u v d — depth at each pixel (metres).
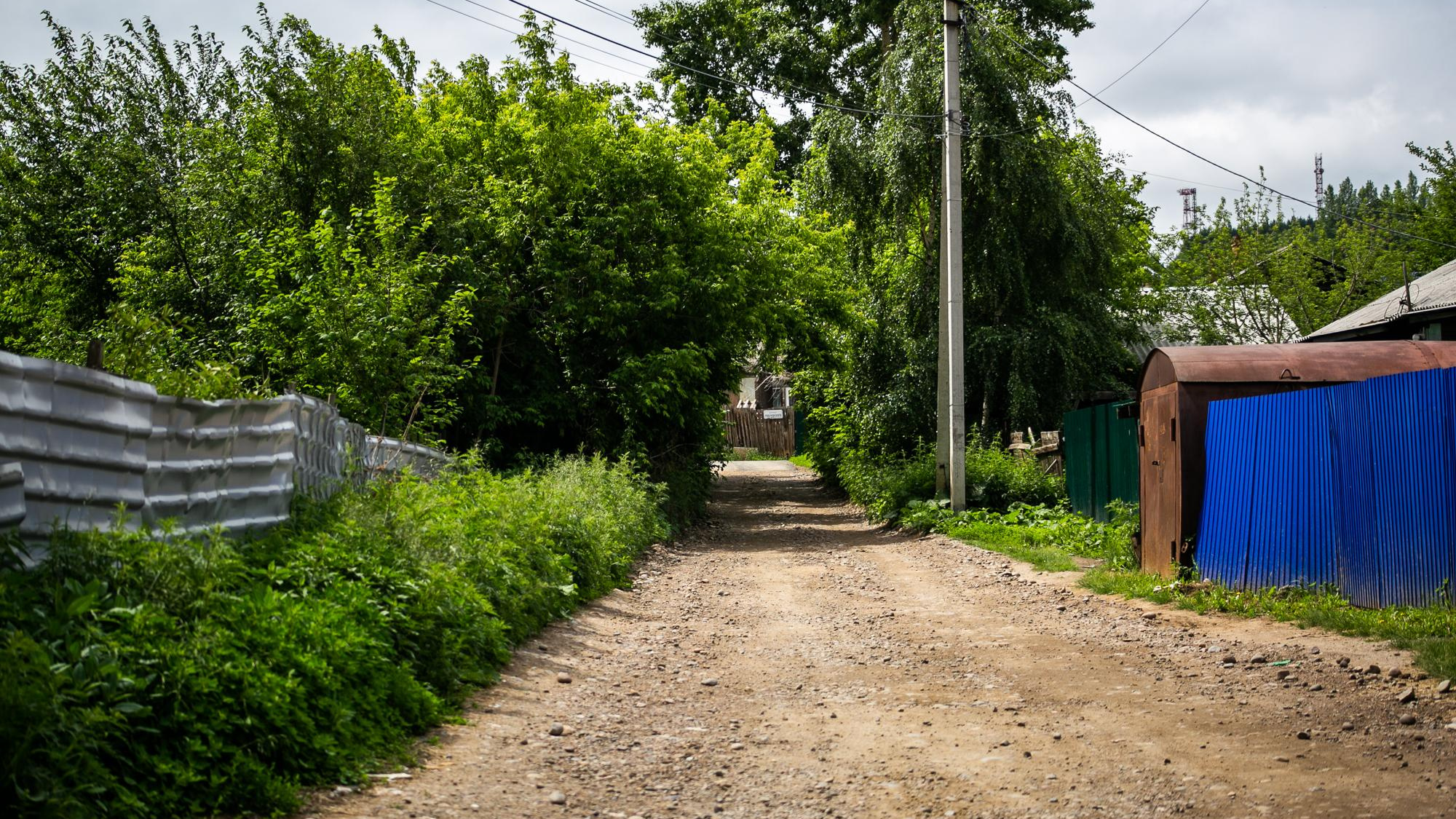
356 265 14.36
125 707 4.25
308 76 18.00
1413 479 8.80
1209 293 39.50
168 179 19.45
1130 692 7.26
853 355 26.55
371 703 5.71
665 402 21.08
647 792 5.19
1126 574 12.71
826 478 34.94
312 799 4.70
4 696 3.88
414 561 7.77
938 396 22.08
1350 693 6.86
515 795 5.04
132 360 8.70
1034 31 33.75
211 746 4.52
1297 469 10.36
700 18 38.12
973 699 7.21
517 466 19.58
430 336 14.46
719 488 36.66
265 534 7.62
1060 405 25.25
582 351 21.36
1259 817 4.68
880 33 35.19
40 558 5.24
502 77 22.12
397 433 14.07
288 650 5.38
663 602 12.16
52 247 19.31
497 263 18.98
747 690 7.63
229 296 17.02
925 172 24.30
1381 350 12.17
